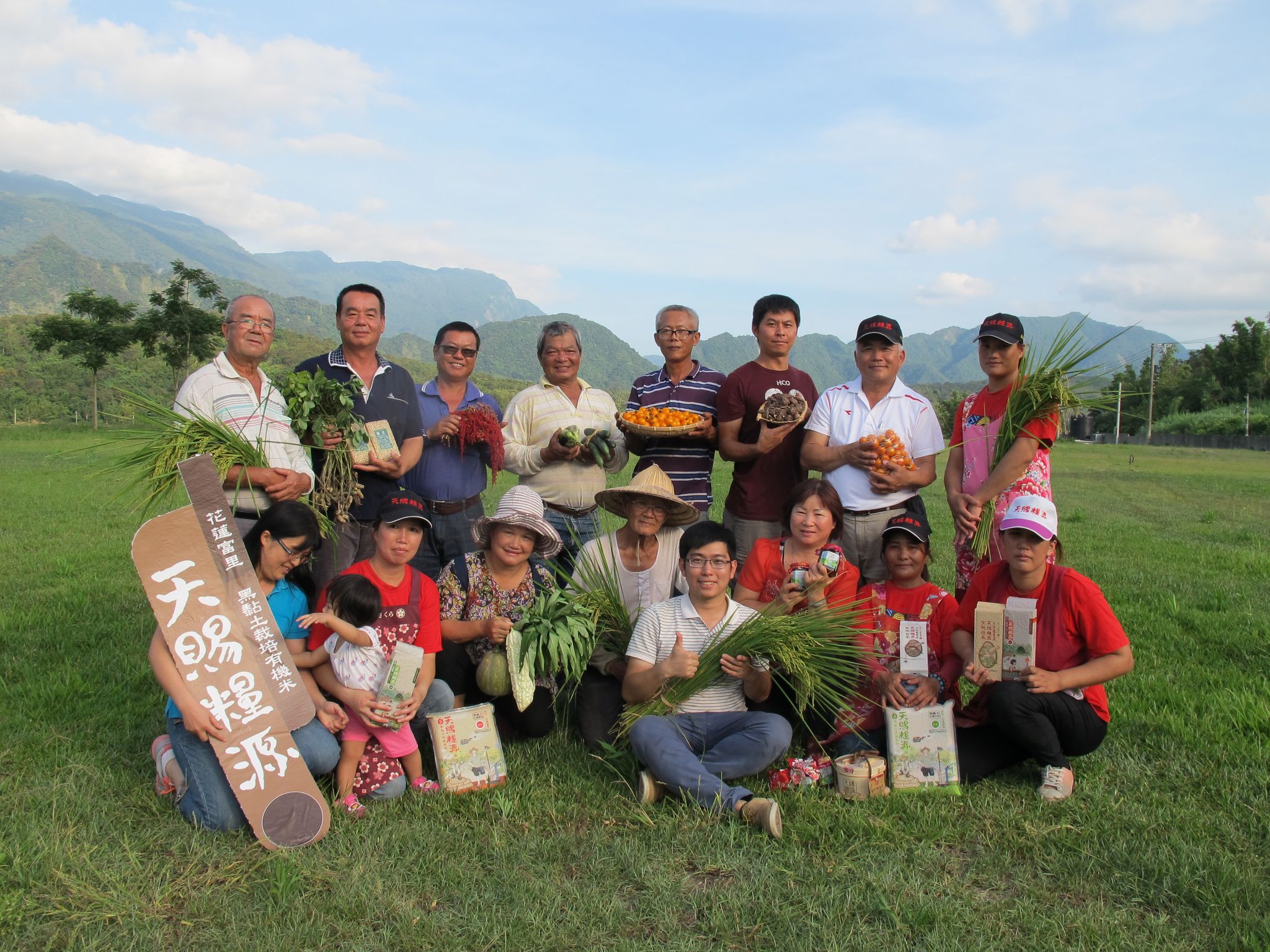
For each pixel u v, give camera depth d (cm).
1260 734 480
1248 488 2283
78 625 700
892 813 401
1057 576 443
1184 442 5950
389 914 316
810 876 342
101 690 546
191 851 359
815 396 601
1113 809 398
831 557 467
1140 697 552
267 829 366
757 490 584
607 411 635
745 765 429
